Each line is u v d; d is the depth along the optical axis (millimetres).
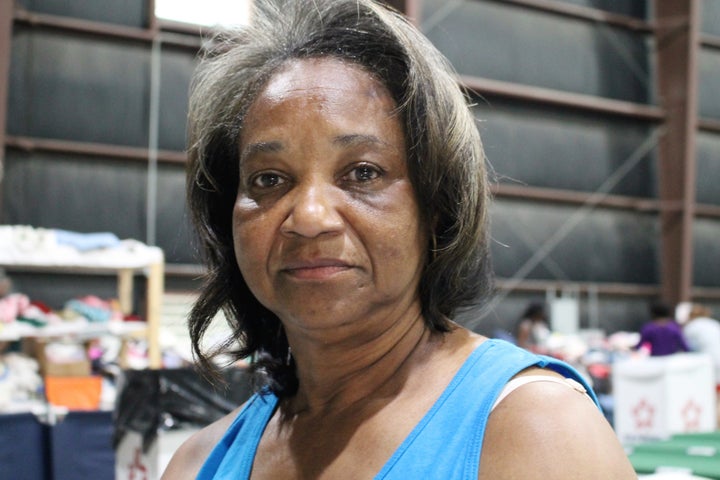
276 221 768
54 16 6473
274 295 779
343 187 763
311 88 772
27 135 6375
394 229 756
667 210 8969
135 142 6746
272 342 980
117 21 6707
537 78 8328
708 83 9383
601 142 8734
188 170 938
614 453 656
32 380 3768
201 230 946
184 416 2143
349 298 750
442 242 812
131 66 6754
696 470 1615
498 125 8117
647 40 9078
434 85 784
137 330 3951
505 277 8047
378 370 815
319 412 855
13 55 6332
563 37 8523
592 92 8672
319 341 805
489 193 859
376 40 791
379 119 768
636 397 4453
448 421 708
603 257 8656
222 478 885
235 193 924
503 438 673
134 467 2207
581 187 8578
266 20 872
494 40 8094
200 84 925
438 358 806
